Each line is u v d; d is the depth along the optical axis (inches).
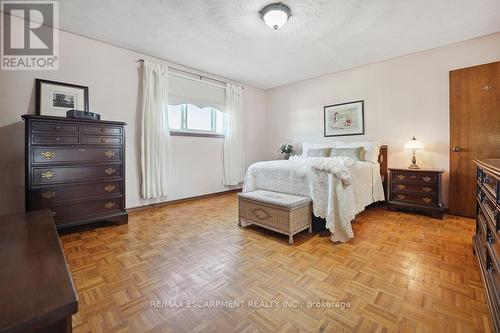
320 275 61.8
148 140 129.5
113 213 102.3
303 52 128.6
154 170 132.6
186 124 155.6
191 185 155.9
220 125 176.2
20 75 95.9
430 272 62.7
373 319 45.4
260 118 205.3
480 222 67.8
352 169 97.7
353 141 154.6
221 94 172.1
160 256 73.1
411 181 120.2
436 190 113.2
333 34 108.1
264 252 76.0
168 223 106.7
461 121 112.9
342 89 159.3
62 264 29.2
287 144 184.2
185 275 62.0
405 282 58.1
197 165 159.0
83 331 42.4
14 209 94.7
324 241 85.1
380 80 142.4
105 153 99.7
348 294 53.5
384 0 83.0
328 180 87.2
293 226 83.6
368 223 105.8
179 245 81.7
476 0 83.4
